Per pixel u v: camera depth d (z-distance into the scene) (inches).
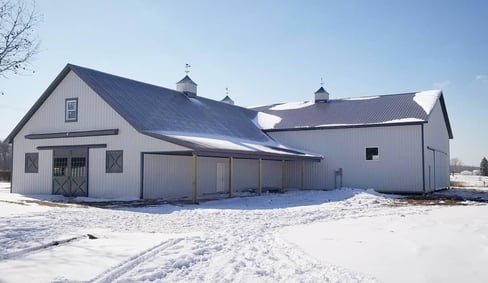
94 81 834.8
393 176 1014.4
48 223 428.5
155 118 843.4
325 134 1109.7
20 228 385.4
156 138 740.7
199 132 908.6
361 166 1057.5
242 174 1014.4
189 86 1095.0
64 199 768.3
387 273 240.5
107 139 802.2
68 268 246.2
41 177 882.8
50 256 277.0
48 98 889.5
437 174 1135.6
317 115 1181.7
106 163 800.3
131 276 233.5
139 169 760.3
